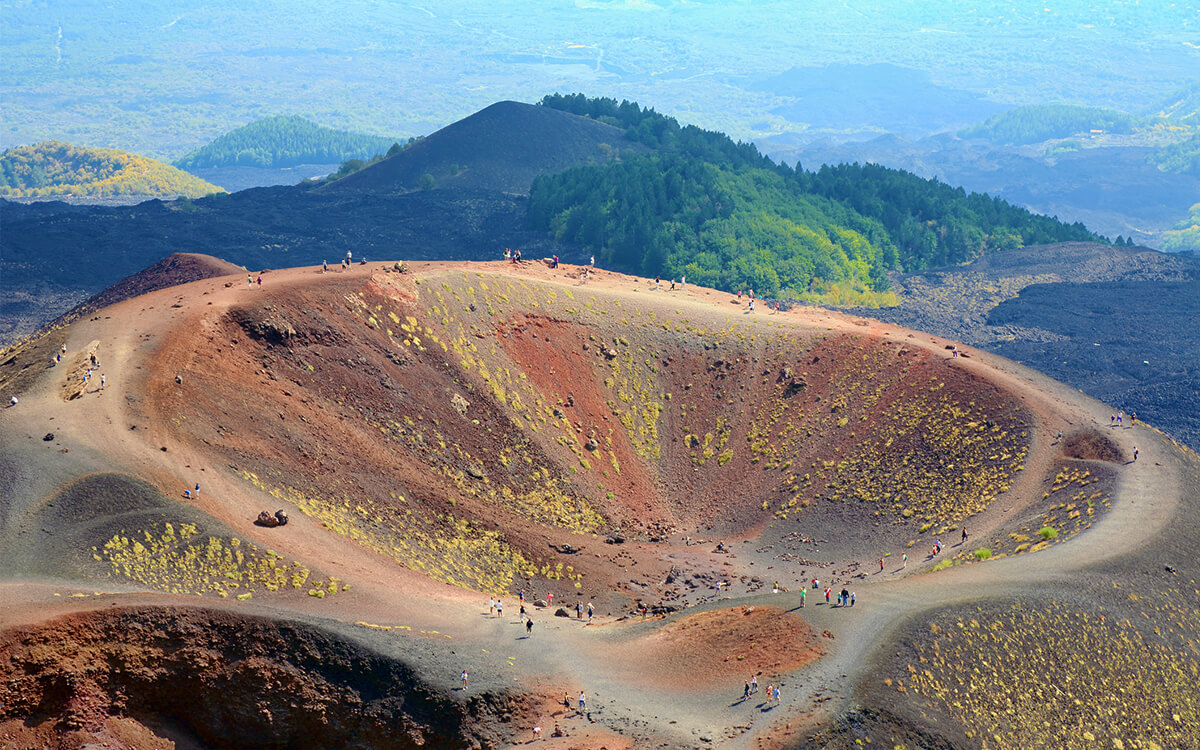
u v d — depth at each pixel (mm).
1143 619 74188
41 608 61844
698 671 69938
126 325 102062
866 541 101625
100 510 73375
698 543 107938
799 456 119438
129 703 60875
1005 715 64812
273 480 86312
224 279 120875
